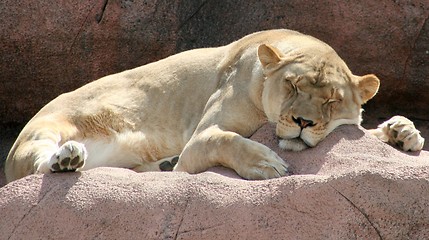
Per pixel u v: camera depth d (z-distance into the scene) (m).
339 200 8.85
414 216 8.80
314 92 10.53
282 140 10.52
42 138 11.62
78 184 9.52
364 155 10.13
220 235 8.88
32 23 14.21
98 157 12.18
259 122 11.26
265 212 8.91
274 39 11.70
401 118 11.39
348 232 8.77
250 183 9.22
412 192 8.88
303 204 8.89
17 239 9.24
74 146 9.73
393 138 11.29
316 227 8.80
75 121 12.20
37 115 12.38
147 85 12.42
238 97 11.34
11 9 14.14
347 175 8.95
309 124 10.36
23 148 11.53
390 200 8.83
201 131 11.42
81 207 9.27
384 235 8.77
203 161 10.86
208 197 9.11
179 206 9.12
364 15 14.10
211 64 12.13
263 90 11.05
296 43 11.37
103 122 12.23
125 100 12.35
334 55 11.18
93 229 9.15
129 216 9.14
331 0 14.12
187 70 12.28
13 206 9.39
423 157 10.92
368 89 11.04
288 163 10.31
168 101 12.23
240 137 10.59
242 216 8.92
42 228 9.25
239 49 11.89
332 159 10.14
